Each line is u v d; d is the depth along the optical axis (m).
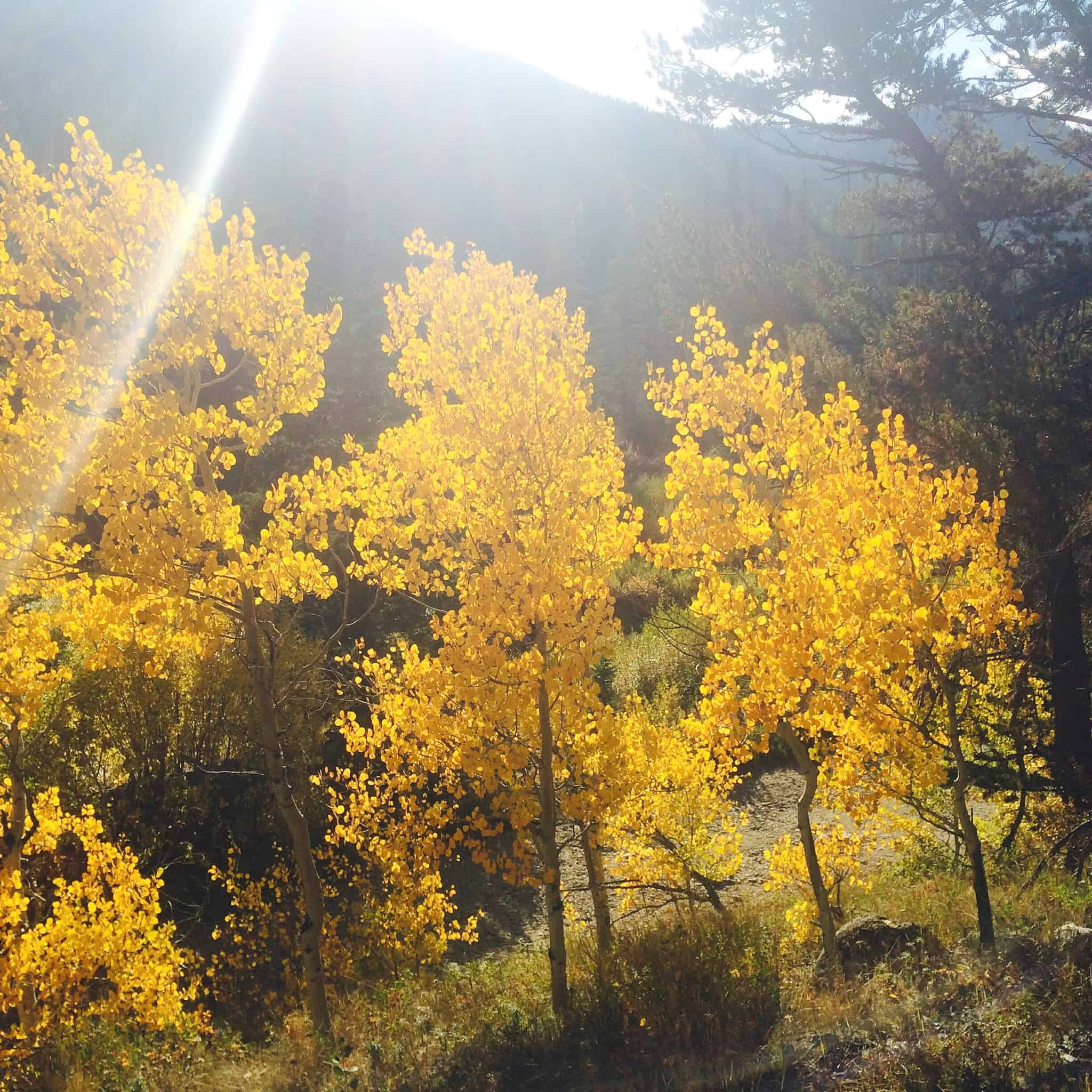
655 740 8.30
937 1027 4.86
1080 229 10.98
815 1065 4.78
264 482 18.22
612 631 5.93
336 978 8.80
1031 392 9.22
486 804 15.08
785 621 5.92
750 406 6.45
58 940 6.30
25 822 6.54
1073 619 9.47
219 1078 5.58
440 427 6.17
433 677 6.20
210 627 5.95
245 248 5.92
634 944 6.68
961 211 11.72
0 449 5.12
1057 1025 4.61
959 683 8.56
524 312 6.20
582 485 6.15
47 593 6.02
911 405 10.42
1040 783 8.35
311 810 12.65
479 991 7.06
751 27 12.95
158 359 5.71
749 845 14.16
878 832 10.59
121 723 12.05
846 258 14.66
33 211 5.47
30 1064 5.88
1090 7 10.40
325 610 15.11
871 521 6.05
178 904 11.48
